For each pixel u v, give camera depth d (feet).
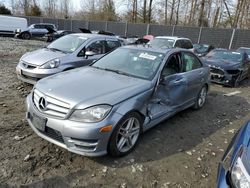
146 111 12.99
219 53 35.81
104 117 10.61
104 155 11.56
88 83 12.31
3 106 16.78
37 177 10.18
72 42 23.58
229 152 8.91
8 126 13.97
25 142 12.50
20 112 16.07
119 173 10.94
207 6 99.14
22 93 19.90
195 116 18.98
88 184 10.11
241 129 9.86
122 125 11.52
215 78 30.83
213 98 25.00
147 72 14.16
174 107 16.01
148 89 12.92
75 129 10.32
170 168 11.77
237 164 7.70
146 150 12.98
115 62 15.60
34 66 20.07
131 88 12.26
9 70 28.14
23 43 65.51
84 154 10.61
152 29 84.38
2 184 9.61
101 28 104.47
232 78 30.37
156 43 41.01
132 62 15.17
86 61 22.29
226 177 7.84
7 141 12.44
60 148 12.25
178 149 13.56
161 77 14.07
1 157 11.14
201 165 12.34
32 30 87.71
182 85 16.10
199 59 19.63
